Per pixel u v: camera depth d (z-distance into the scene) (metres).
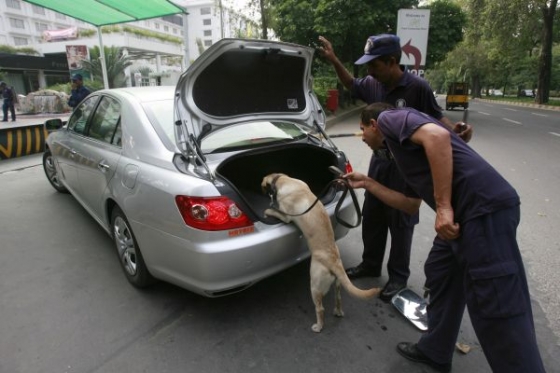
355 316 2.62
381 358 2.22
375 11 14.61
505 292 1.54
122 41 31.84
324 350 2.28
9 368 2.11
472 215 1.58
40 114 20.22
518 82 46.53
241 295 2.85
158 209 2.33
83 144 3.56
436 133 1.59
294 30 15.84
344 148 8.85
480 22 21.30
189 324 2.50
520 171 6.70
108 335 2.38
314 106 3.18
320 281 2.33
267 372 2.10
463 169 1.63
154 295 2.81
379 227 2.93
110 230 3.15
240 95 2.71
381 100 2.69
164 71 40.09
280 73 2.87
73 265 3.23
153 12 9.30
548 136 11.45
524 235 3.95
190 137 2.35
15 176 6.03
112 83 25.31
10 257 3.36
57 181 5.03
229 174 3.57
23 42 61.91
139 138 2.71
